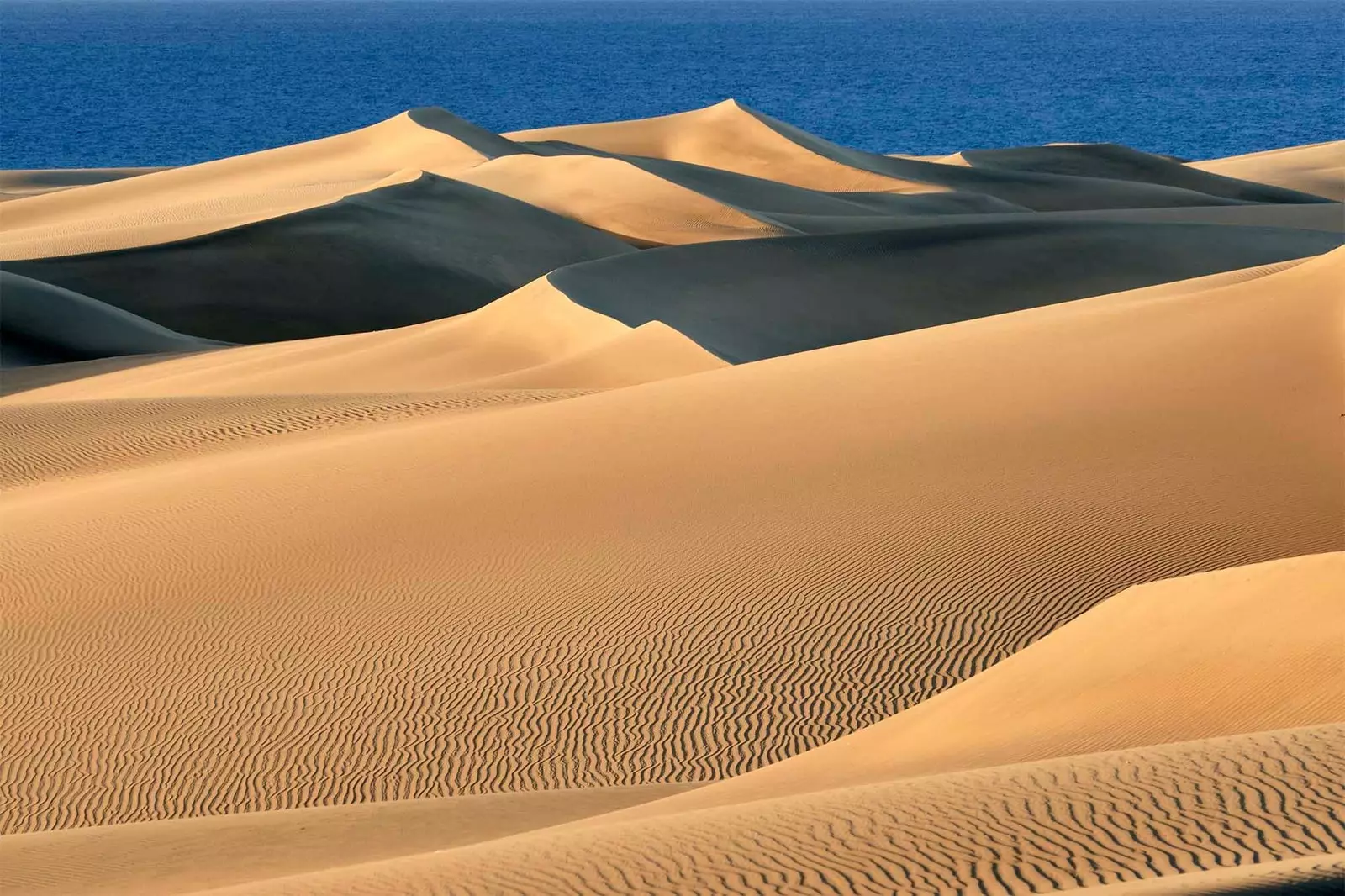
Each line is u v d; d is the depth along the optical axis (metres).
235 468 26.33
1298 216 75.81
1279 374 25.36
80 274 62.94
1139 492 20.98
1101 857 6.86
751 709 16.19
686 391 27.73
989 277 55.62
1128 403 24.52
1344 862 6.09
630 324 46.72
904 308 52.47
